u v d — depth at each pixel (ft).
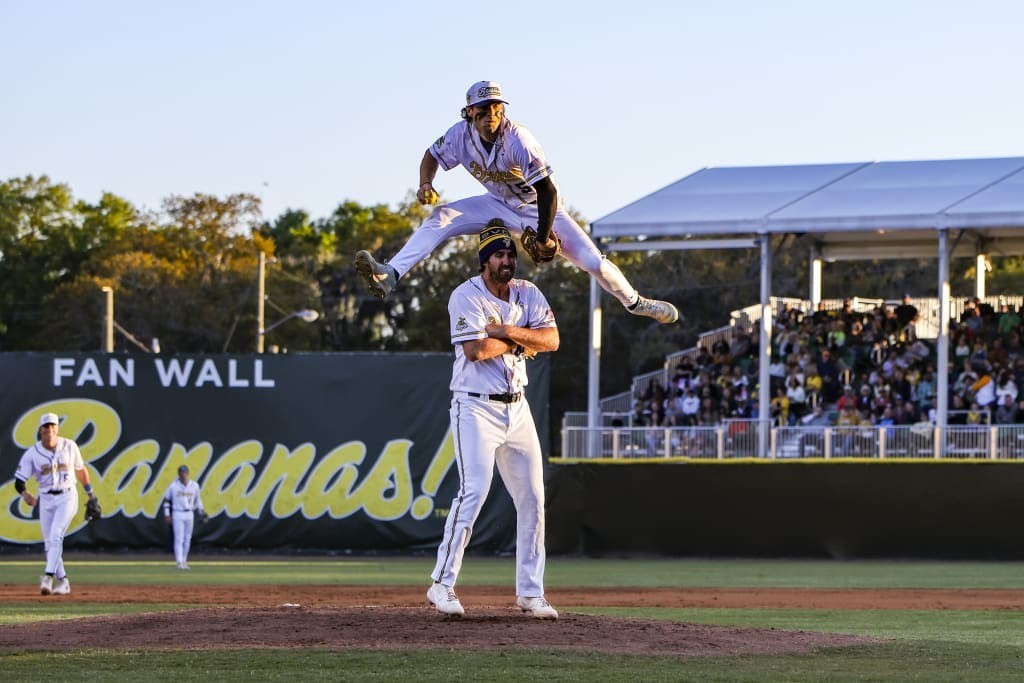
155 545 197.77
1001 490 191.62
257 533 197.16
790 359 251.39
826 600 119.34
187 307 450.30
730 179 262.26
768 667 60.08
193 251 480.64
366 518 195.93
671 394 256.93
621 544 200.13
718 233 234.38
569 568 173.88
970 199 230.07
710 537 198.90
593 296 243.81
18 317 499.92
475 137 69.26
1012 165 254.27
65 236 516.73
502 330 69.77
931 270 436.35
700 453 218.38
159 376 198.80
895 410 236.22
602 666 59.11
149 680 55.01
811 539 196.44
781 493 197.47
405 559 187.93
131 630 69.82
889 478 195.11
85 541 197.67
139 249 483.51
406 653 62.08
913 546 193.67
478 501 71.15
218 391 198.70
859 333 257.14
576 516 201.26
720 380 257.96
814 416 238.48
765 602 116.88
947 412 223.92
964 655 65.98
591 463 200.85
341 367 197.88
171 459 197.88
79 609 104.42
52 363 198.49
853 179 252.83
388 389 197.06
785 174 262.67
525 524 73.46
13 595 119.75
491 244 69.51
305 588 132.16
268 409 198.29
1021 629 89.76
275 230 568.41
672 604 114.52
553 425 418.72
